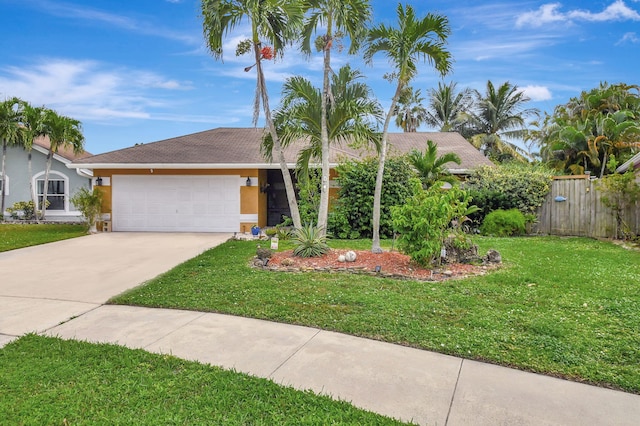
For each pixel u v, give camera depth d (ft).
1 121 61.82
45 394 10.80
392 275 24.08
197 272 25.94
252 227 48.21
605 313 17.15
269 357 13.42
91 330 16.02
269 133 33.96
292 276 24.14
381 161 30.68
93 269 28.09
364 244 37.73
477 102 108.99
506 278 22.99
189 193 50.57
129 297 20.47
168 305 19.12
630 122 61.31
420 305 18.37
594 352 13.47
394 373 12.29
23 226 57.98
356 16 31.01
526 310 17.66
